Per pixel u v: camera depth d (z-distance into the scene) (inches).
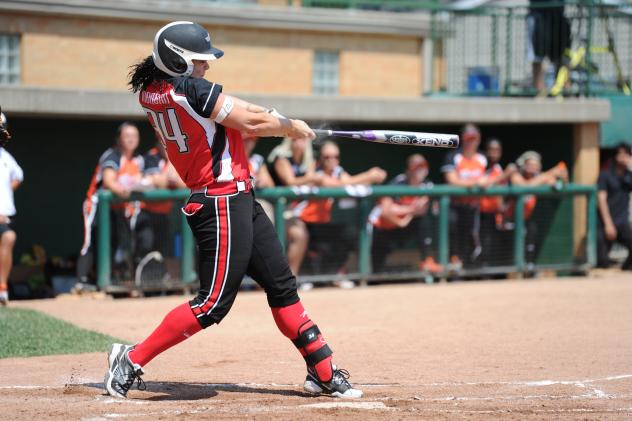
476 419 560.4
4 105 1332.4
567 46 1684.3
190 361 793.6
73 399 627.8
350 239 1346.0
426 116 1568.7
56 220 1524.4
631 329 960.3
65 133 1524.4
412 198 1379.2
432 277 1407.5
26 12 1529.3
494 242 1449.3
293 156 1344.7
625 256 1752.0
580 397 633.0
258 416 567.8
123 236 1236.5
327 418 563.5
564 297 1218.0
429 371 742.5
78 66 1578.5
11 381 700.0
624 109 1673.2
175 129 606.9
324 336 927.0
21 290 1331.2
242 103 605.3
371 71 1818.4
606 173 1576.0
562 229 1513.3
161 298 1232.8
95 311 1104.8
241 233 613.9
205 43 608.7
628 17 1768.0
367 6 1964.8
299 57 1747.0
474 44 2065.7
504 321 1019.3
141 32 1619.1
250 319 1043.3
